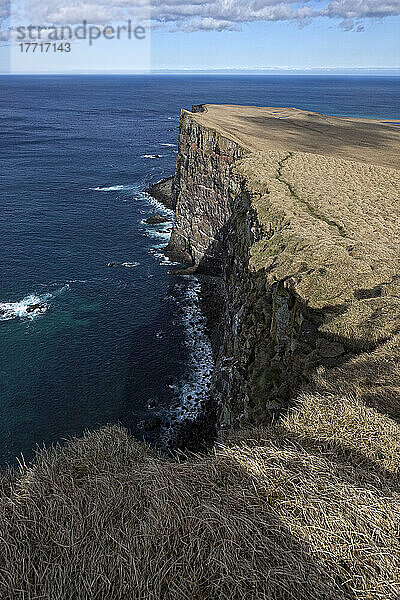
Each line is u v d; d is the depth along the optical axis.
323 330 15.24
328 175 40.94
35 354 39.34
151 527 6.79
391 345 12.45
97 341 41.69
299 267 20.19
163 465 8.38
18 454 29.45
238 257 35.03
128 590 6.06
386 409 9.44
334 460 8.02
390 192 36.56
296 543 6.18
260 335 22.36
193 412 33.31
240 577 5.84
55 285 51.81
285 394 16.34
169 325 45.03
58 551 6.88
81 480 9.22
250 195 35.41
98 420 32.59
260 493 7.15
